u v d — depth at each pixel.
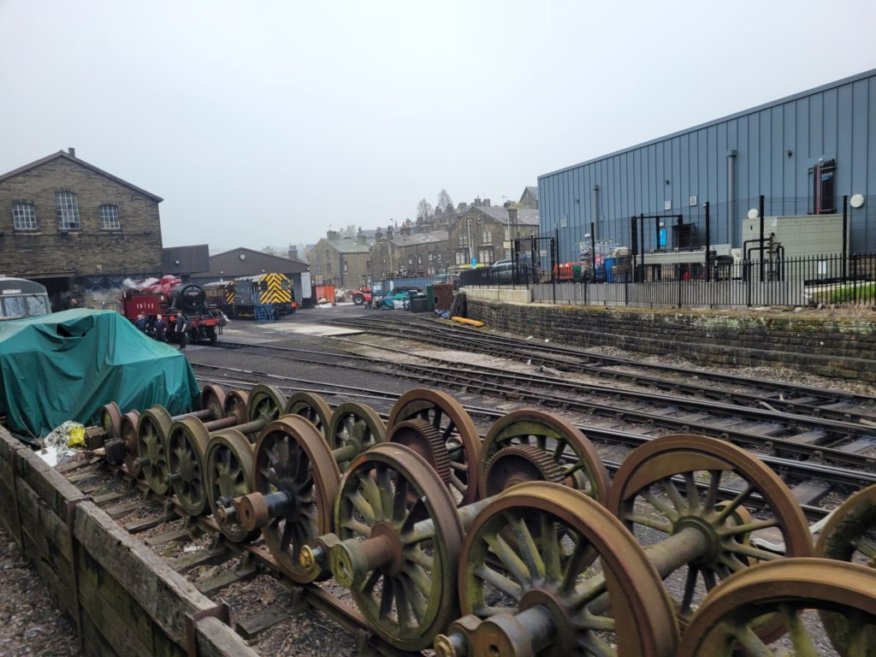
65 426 9.66
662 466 3.94
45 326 10.13
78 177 40.97
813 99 21.17
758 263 17.61
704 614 2.36
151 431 7.20
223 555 5.65
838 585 1.96
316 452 4.70
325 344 24.38
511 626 2.81
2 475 6.41
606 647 2.90
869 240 19.67
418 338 24.52
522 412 4.95
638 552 2.73
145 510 7.08
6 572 5.59
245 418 7.74
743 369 14.78
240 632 4.44
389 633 3.89
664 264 22.95
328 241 96.44
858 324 12.73
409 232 94.19
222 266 57.03
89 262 41.62
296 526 4.93
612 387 13.19
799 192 21.84
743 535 3.81
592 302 21.97
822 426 9.03
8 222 38.50
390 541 3.84
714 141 24.80
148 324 26.27
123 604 3.62
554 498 2.97
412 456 3.86
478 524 3.34
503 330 26.45
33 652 4.44
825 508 6.33
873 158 19.58
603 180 31.11
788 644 4.04
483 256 72.69
